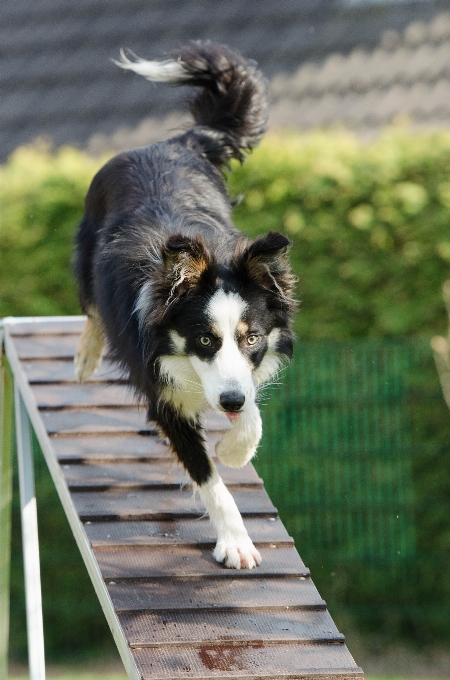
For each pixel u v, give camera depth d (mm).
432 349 10742
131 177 7023
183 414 6078
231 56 8156
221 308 5742
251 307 5863
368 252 11398
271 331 6133
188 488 6488
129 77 15047
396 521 10773
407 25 14625
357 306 11422
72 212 11891
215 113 8164
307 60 14523
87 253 7629
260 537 6027
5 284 11992
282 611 5316
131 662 4848
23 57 15602
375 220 11312
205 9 15477
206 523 6125
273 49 14711
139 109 14711
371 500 10766
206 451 6055
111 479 6516
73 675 11109
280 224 11523
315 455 10766
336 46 14609
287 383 10742
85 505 6172
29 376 7840
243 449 6043
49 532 11164
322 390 10719
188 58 8070
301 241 11477
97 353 7707
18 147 14516
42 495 11133
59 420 7258
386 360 10641
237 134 8148
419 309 11375
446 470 11070
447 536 11070
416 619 11219
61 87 15156
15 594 11555
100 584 5492
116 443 6996
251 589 5484
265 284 5988
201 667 4785
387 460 10719
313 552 10891
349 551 10836
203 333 5750
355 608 11227
